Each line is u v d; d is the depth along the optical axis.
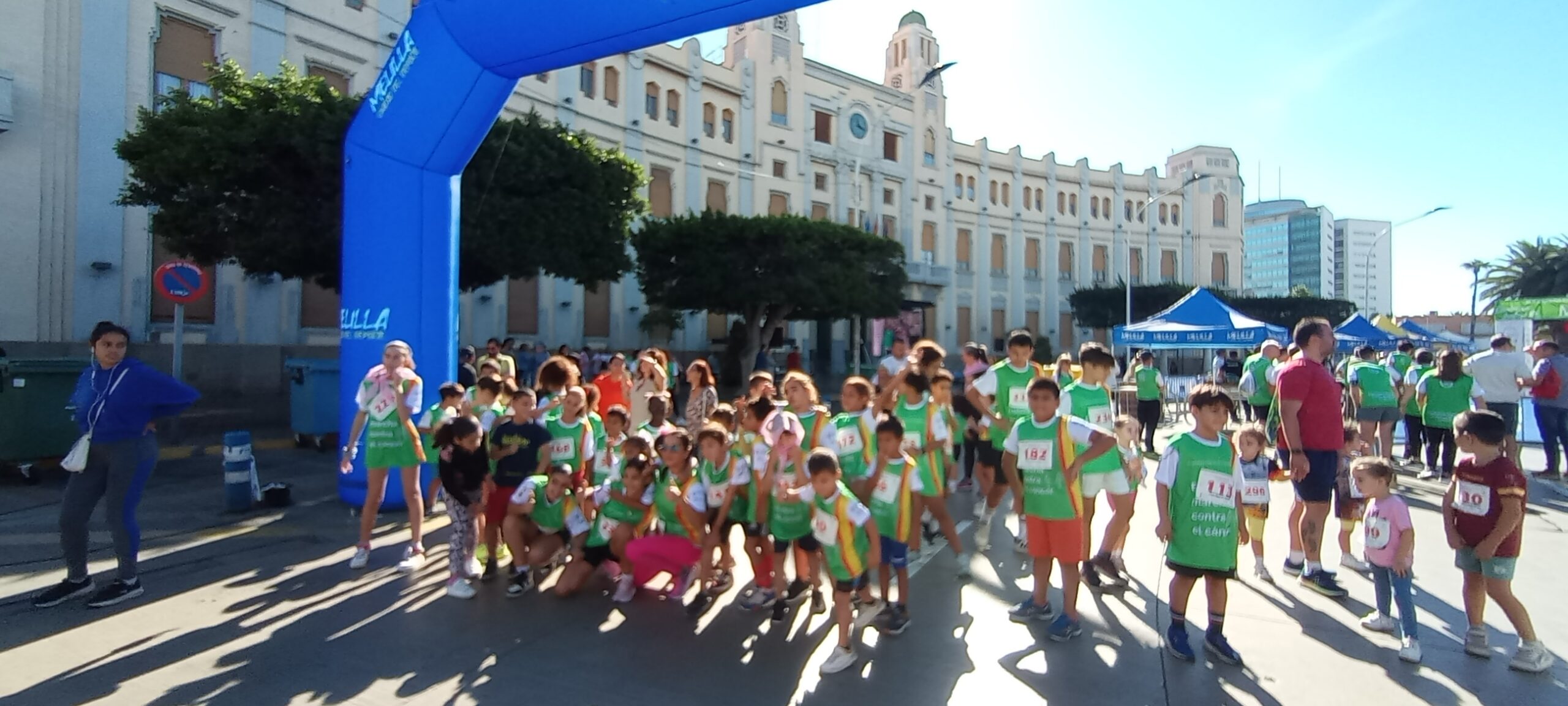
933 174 42.50
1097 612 5.14
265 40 18.28
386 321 7.43
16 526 6.96
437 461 6.52
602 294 28.45
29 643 4.40
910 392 5.94
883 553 4.85
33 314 14.81
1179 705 3.81
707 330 32.59
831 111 37.41
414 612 5.04
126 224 16.14
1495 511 4.14
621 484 5.38
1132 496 5.87
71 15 15.31
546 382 6.36
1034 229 47.44
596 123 27.23
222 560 6.05
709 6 5.88
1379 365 9.92
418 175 7.42
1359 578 5.79
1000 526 7.57
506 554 6.26
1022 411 6.64
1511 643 4.54
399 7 21.34
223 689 3.90
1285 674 4.14
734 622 4.96
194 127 12.04
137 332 16.31
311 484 8.89
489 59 6.84
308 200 12.92
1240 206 54.66
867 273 26.16
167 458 10.62
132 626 4.69
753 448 5.56
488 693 3.90
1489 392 9.71
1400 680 4.06
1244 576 5.84
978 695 3.92
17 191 14.58
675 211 30.41
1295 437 5.42
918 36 42.41
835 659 4.20
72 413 8.95
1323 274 111.12
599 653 4.43
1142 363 12.36
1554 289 45.59
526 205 15.15
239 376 17.95
